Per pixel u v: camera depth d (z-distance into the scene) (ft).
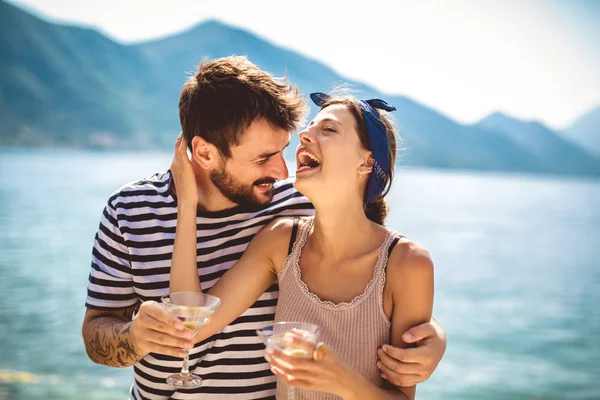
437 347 6.59
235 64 7.76
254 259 7.52
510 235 112.57
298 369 5.82
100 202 116.47
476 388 35.91
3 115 543.80
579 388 36.88
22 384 29.30
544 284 70.64
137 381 8.06
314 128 7.02
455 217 139.03
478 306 59.21
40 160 303.27
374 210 7.89
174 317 6.10
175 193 7.98
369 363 6.81
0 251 67.21
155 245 7.88
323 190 6.89
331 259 7.13
